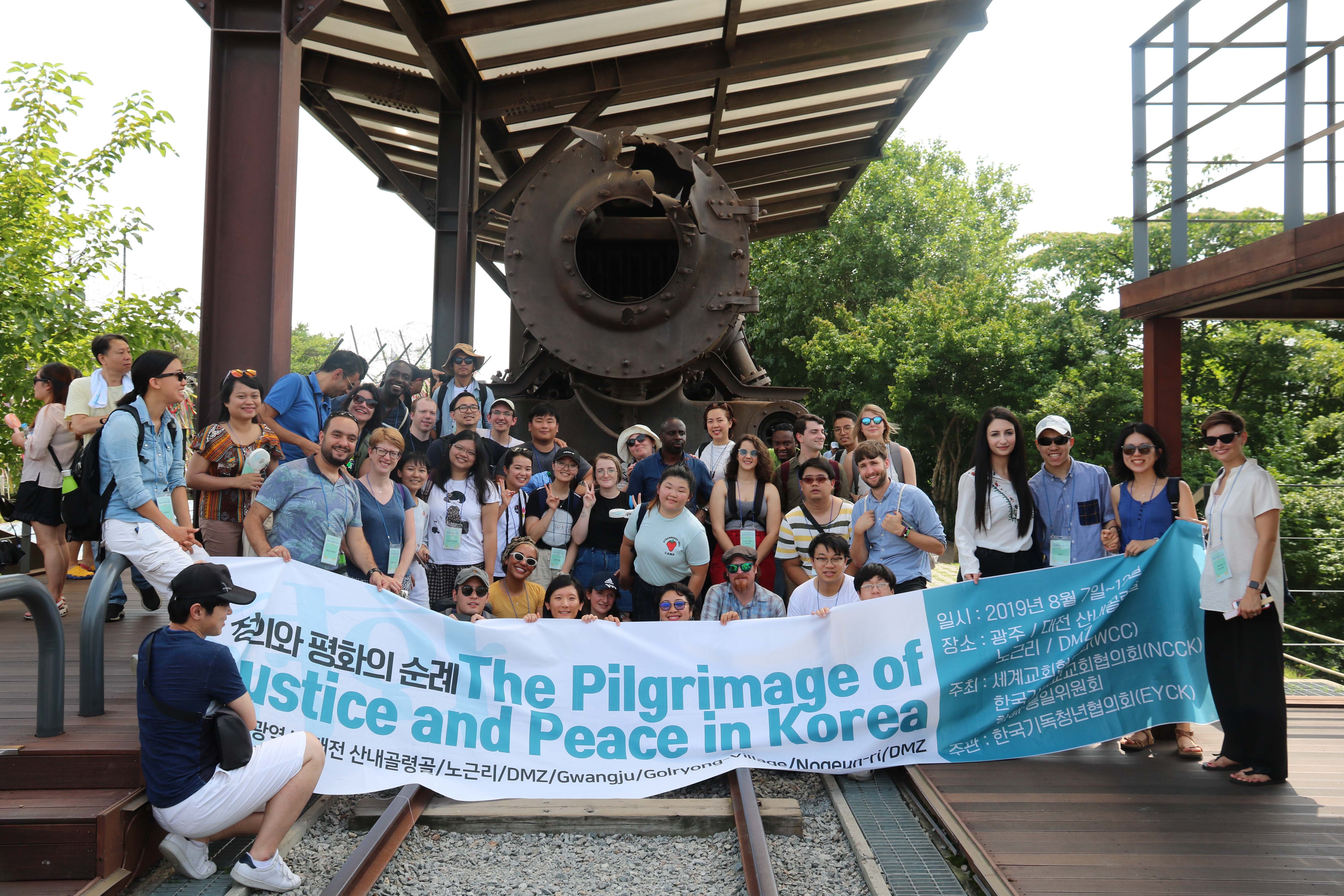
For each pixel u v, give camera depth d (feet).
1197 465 85.05
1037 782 17.48
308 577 17.38
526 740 17.62
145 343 39.32
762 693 18.15
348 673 17.28
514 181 38.55
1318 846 14.44
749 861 13.83
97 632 16.11
